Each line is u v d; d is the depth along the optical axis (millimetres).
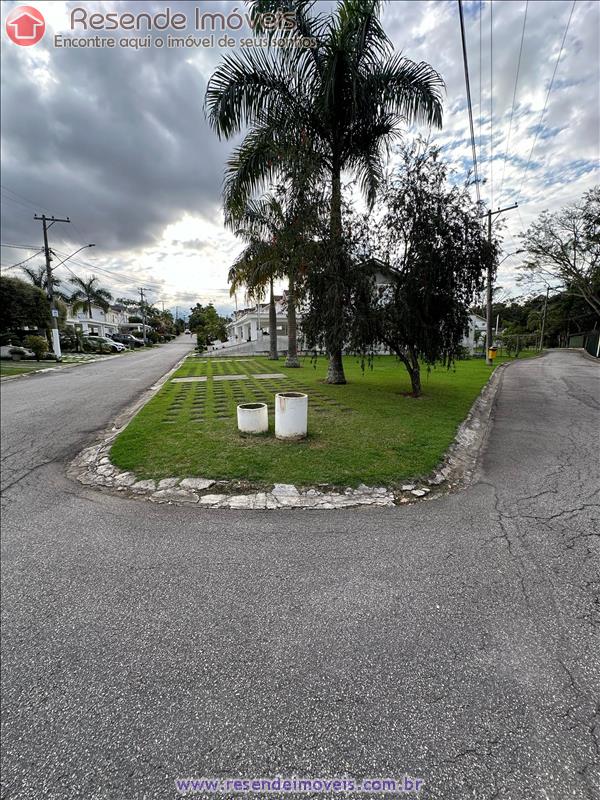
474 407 7910
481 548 2773
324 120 8859
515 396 9734
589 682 1663
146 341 51812
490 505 3518
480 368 17516
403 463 4441
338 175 9391
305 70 8211
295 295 8359
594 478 4094
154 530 3174
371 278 7570
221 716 1557
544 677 1691
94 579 2516
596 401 8773
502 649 1849
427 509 3463
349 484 3945
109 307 53344
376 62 8281
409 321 7504
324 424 6121
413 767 1362
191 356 26750
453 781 1315
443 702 1584
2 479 4445
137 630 2047
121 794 1309
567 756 1371
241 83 8125
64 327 31656
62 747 1465
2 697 1674
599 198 21188
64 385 12758
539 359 25359
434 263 7098
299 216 7840
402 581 2400
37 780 1357
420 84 8570
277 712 1564
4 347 24219
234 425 6133
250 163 8938
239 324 39344
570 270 23562
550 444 5391
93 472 4590
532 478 4156
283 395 5500
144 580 2490
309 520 3279
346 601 2225
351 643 1909
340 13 7930
